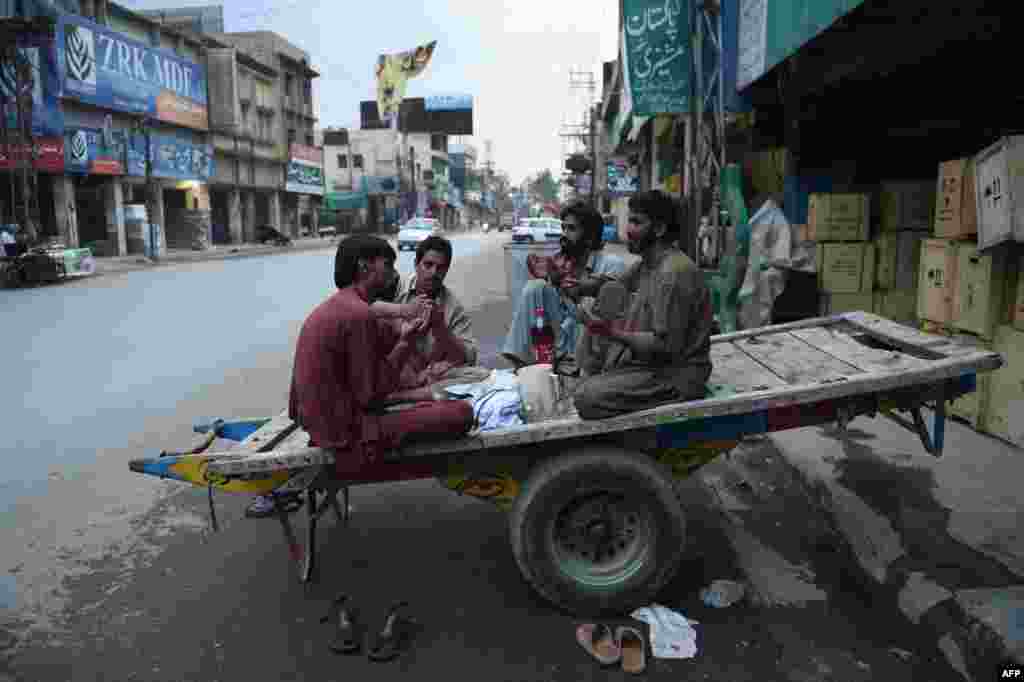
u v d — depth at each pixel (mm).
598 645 2949
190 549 3953
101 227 28344
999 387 4863
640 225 3279
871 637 3057
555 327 4395
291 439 3576
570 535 3219
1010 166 4391
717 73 9133
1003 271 4824
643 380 3143
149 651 3031
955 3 5102
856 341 3947
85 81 25516
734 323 7988
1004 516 3803
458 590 3488
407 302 4176
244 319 11711
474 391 3752
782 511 4289
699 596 3393
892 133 7840
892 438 5020
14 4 22000
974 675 2754
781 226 7738
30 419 6254
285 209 48438
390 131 68812
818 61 7180
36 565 3775
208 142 35906
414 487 4781
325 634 3137
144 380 7578
